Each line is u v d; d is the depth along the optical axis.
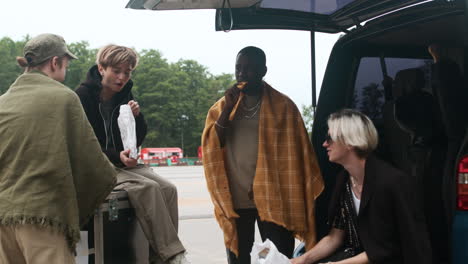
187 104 114.94
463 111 3.09
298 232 3.61
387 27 3.49
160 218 3.10
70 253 2.69
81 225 2.81
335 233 3.25
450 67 3.15
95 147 2.78
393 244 2.85
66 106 2.74
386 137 3.56
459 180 2.74
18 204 2.57
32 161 2.63
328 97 3.88
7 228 2.66
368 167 2.92
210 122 3.75
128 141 3.24
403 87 3.46
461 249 2.71
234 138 3.73
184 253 3.14
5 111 2.72
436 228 3.23
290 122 3.71
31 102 2.71
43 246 2.60
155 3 3.64
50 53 2.89
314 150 3.84
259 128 3.65
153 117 112.12
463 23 3.16
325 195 3.79
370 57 3.84
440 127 3.34
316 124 3.85
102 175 2.79
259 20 3.97
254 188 3.57
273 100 3.74
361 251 3.09
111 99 3.40
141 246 3.18
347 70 3.89
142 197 3.07
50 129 2.67
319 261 3.22
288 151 3.66
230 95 3.63
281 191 3.62
